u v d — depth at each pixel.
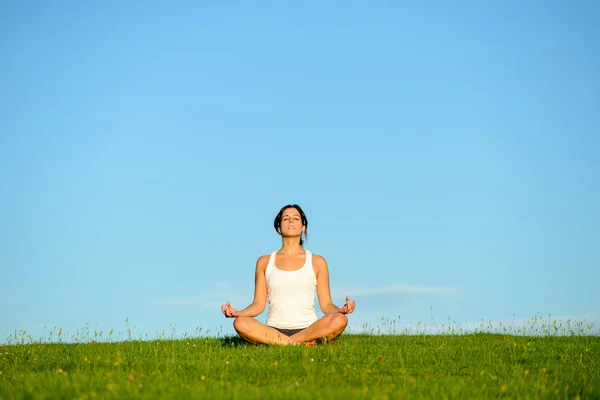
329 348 8.33
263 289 9.75
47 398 5.27
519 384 6.08
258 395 5.25
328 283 9.84
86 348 9.09
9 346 9.83
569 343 9.91
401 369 6.95
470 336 11.24
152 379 6.14
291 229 9.73
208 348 8.87
